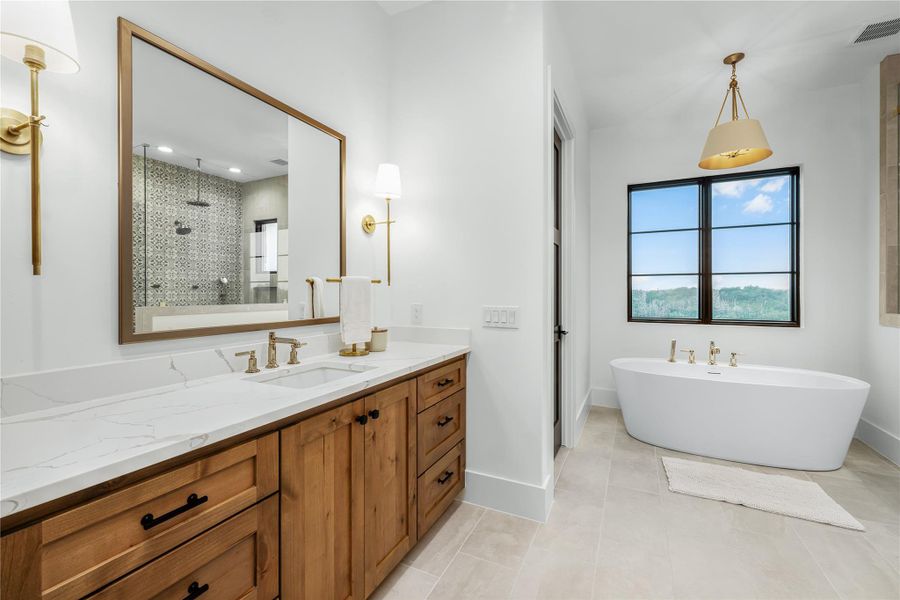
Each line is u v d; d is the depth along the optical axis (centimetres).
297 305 170
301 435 105
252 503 92
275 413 95
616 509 200
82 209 104
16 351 93
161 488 74
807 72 287
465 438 206
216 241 137
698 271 362
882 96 270
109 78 109
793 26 235
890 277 268
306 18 176
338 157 192
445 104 215
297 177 170
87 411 94
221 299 139
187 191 128
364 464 129
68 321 102
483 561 160
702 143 354
